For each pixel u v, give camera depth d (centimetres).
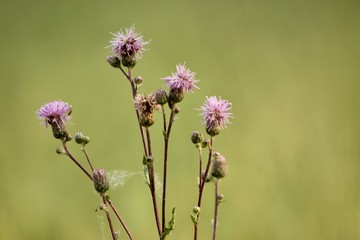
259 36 1650
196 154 938
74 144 1025
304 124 1001
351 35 1625
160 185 430
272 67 1345
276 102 1127
